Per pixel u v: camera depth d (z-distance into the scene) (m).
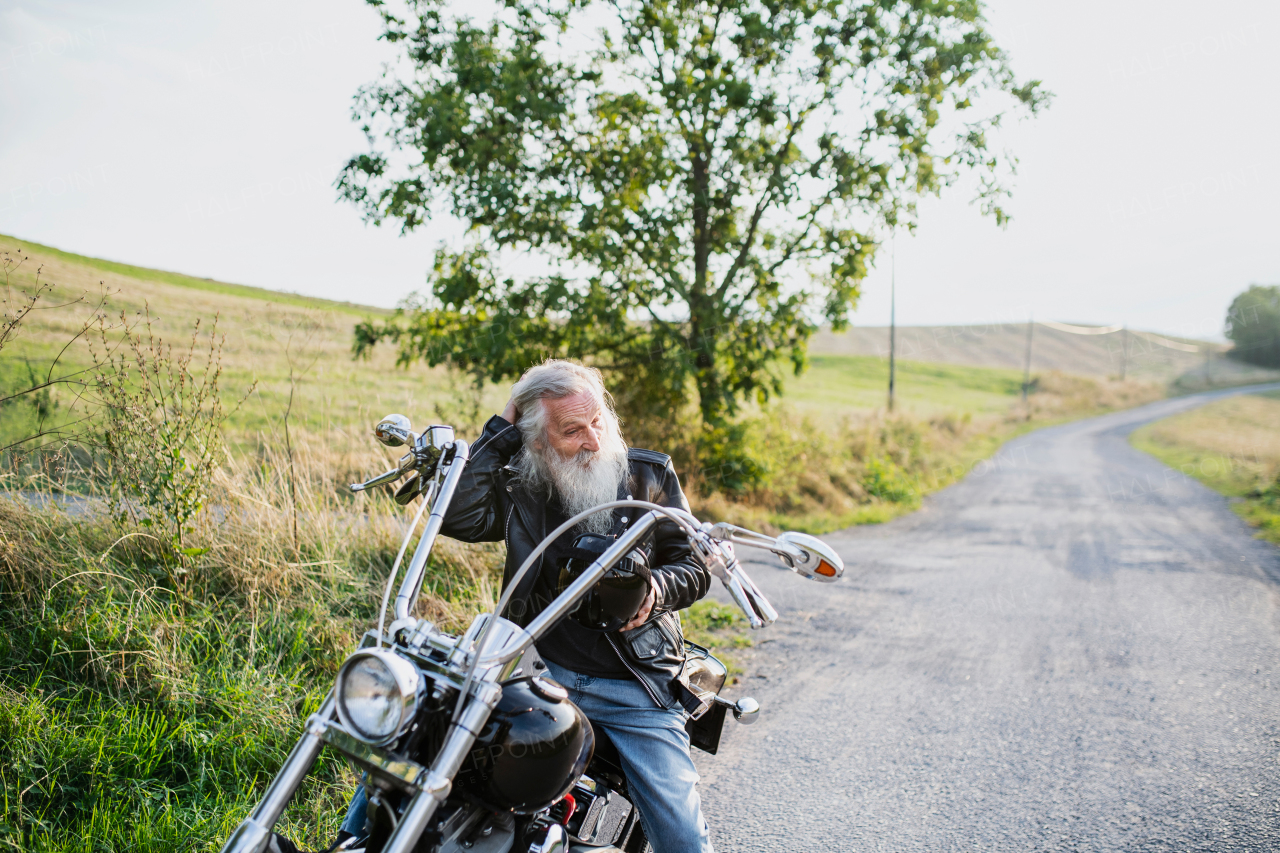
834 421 23.53
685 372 12.23
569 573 1.90
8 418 4.67
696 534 1.67
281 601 4.27
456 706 1.56
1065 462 26.66
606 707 2.14
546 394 2.15
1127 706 4.77
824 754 4.05
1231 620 6.85
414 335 11.95
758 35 11.89
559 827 1.86
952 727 4.42
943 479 20.62
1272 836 3.30
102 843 2.62
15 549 3.83
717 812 3.44
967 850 3.17
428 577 5.14
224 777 3.09
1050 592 7.91
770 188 12.46
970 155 12.73
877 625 6.52
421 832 1.47
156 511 4.18
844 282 13.47
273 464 5.32
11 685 3.27
